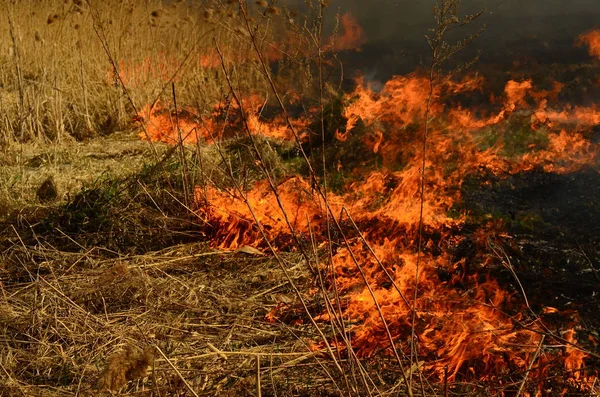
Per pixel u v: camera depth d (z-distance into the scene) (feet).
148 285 13.55
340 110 21.08
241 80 29.86
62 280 13.76
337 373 10.58
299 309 12.76
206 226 16.31
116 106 27.50
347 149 20.01
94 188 17.72
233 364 11.03
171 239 15.96
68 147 23.58
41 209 17.28
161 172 17.80
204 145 22.82
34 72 29.81
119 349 11.35
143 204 17.08
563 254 14.53
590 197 17.20
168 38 32.32
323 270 13.98
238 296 13.47
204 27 32.35
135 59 30.73
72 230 16.29
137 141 24.59
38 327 11.90
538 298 12.91
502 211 16.96
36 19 32.22
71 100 27.63
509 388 10.16
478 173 18.92
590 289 13.14
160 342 11.71
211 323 12.48
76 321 12.12
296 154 21.15
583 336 11.51
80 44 29.81
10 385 10.20
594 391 9.88
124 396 9.93
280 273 14.21
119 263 13.87
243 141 21.75
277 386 10.39
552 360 10.41
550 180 18.47
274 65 31.35
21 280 14.17
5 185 18.93
